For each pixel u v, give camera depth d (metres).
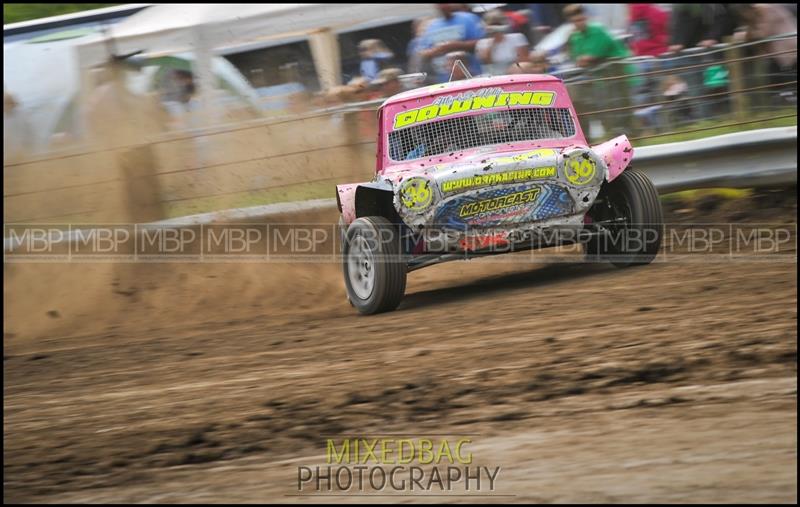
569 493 8.21
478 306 17.23
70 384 15.09
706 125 23.59
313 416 11.17
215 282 23.69
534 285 18.97
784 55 23.14
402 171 18.20
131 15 27.20
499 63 27.19
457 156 18.27
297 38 26.59
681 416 9.66
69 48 26.42
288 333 17.53
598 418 9.91
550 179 17.23
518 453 9.24
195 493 9.16
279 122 26.23
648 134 23.84
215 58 26.42
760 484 7.98
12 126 25.75
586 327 13.82
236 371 14.35
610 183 18.48
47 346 20.14
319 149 26.23
